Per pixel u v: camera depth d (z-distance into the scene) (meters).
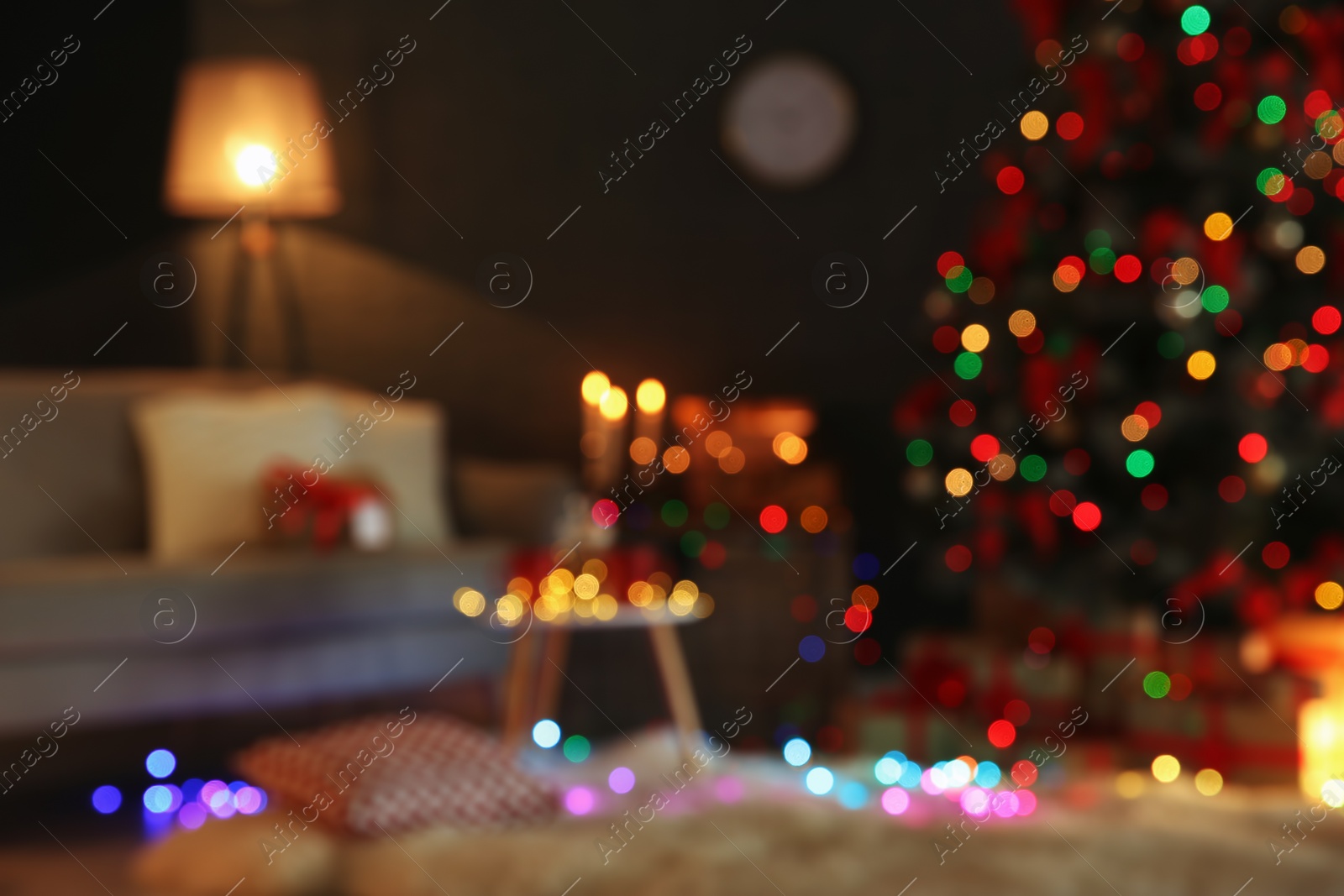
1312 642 2.94
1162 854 2.11
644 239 4.43
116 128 4.17
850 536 4.04
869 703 3.16
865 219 4.41
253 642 2.95
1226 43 2.93
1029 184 3.10
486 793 2.37
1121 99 2.87
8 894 2.20
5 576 2.60
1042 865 2.04
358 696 3.70
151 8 4.22
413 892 2.00
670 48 4.42
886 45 4.39
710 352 4.45
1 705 2.56
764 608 3.79
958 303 3.18
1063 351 2.83
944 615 4.39
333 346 4.38
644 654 3.77
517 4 4.41
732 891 1.95
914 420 3.20
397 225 4.40
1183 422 2.72
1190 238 2.74
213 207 4.23
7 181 4.00
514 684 3.17
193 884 2.19
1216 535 2.71
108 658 2.71
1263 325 2.87
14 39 4.02
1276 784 2.75
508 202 4.43
